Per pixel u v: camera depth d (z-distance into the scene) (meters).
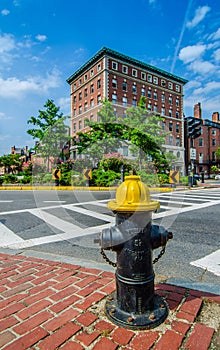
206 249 3.54
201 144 42.09
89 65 33.19
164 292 2.14
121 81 32.66
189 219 5.70
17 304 2.01
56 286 2.32
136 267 1.73
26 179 17.69
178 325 1.68
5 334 1.63
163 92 37.62
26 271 2.73
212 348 1.48
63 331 1.65
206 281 2.49
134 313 1.73
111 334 1.61
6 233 4.57
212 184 20.92
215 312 1.83
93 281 2.41
